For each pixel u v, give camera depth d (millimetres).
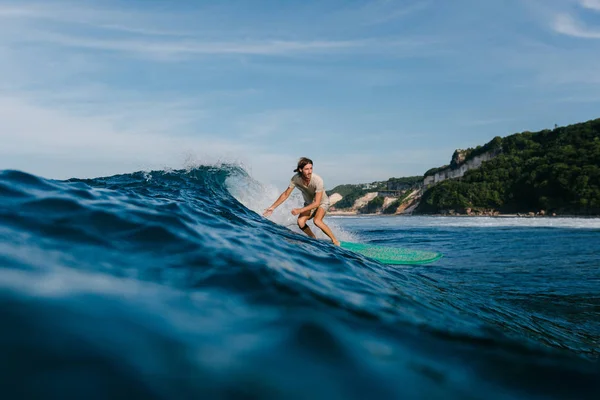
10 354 864
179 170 8602
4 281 1233
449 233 15055
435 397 1038
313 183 6988
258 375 970
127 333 1053
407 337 1461
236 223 3539
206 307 1366
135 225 2299
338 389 976
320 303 1626
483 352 1456
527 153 104875
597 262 6949
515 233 15164
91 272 1514
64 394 782
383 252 7086
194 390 870
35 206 2238
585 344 2168
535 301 3963
